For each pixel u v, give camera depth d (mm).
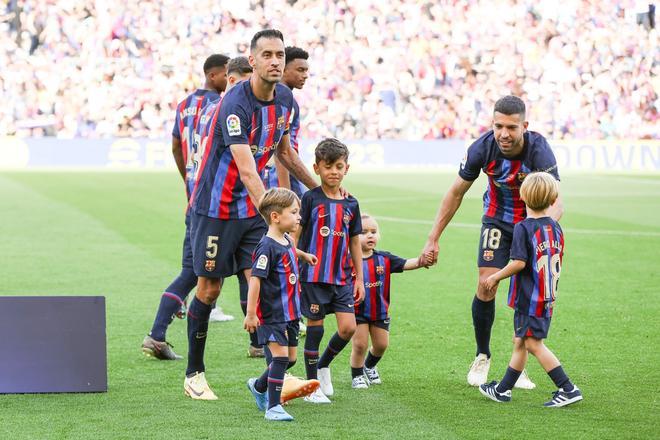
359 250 14844
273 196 13469
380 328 15477
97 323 14797
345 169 14672
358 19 84562
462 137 83688
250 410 13773
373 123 82188
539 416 13492
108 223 39000
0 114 76938
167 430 12586
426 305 22938
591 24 87312
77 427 12695
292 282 13516
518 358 14305
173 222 39438
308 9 84312
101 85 78500
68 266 28281
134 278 26344
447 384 15586
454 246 33594
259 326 13492
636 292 24703
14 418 13117
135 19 80812
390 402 14359
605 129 85062
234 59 18188
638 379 15820
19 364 14562
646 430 12742
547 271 14055
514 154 15156
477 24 86562
